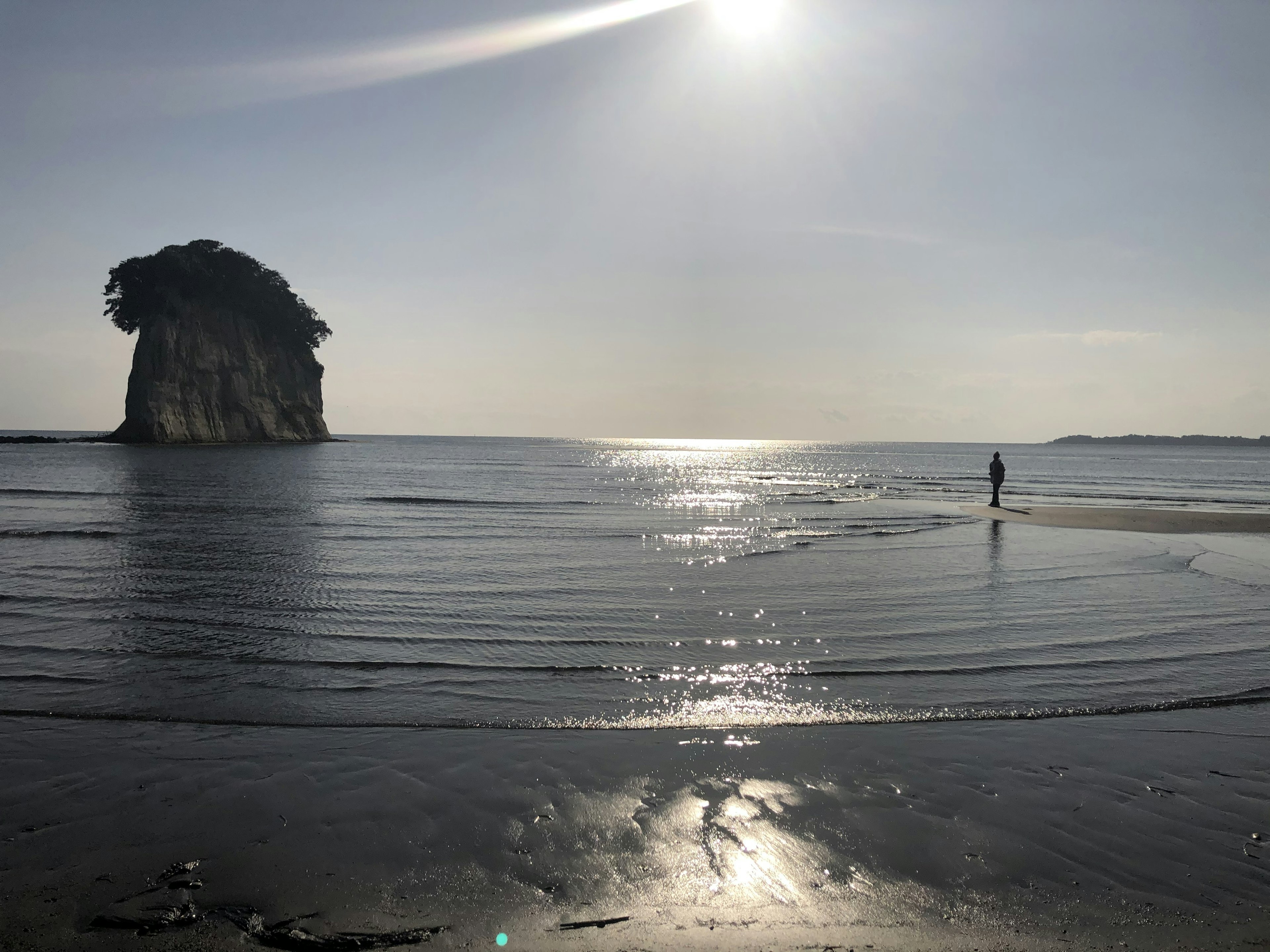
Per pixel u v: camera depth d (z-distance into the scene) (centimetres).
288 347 13725
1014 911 427
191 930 398
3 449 9169
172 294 11431
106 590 1335
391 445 16550
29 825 510
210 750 647
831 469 8069
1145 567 1702
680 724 725
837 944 396
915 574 1598
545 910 422
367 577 1505
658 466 8406
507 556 1816
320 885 443
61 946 382
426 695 805
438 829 510
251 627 1095
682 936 400
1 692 798
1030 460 11738
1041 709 775
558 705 777
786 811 541
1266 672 907
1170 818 537
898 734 699
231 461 7012
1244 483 5825
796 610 1243
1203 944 399
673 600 1312
